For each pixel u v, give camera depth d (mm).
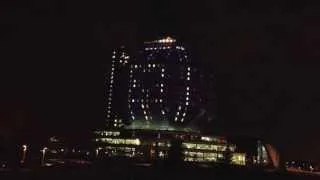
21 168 112562
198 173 167750
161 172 158125
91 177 130000
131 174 145000
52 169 119062
